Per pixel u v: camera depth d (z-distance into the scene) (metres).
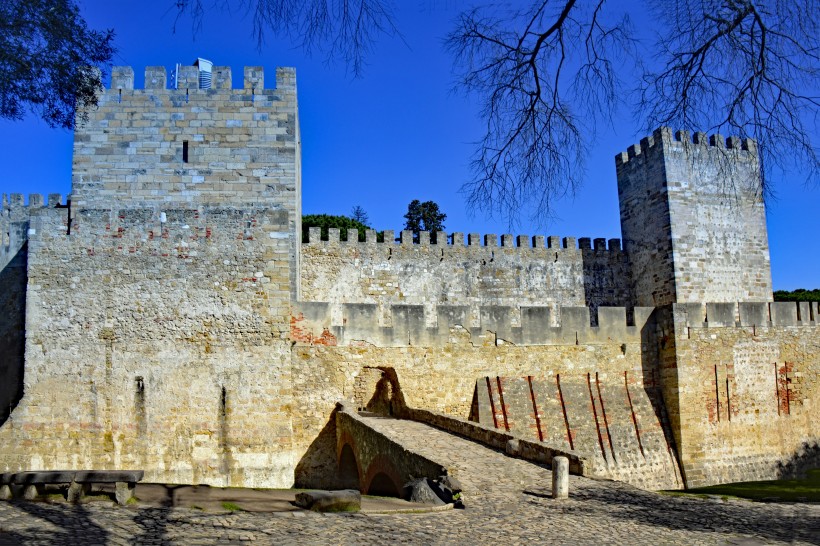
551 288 41.00
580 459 19.17
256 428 23.97
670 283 36.06
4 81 14.14
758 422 32.47
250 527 12.64
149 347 23.97
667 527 13.58
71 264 24.17
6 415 29.70
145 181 26.31
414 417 26.58
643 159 38.56
